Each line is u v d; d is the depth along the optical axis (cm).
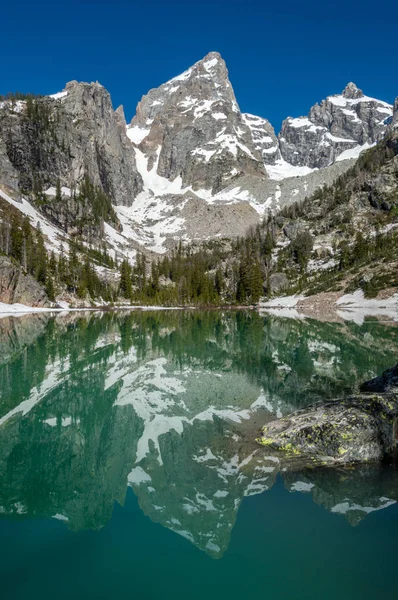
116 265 16062
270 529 812
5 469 1127
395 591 624
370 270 11000
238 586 632
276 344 3822
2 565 694
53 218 17362
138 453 1248
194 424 1541
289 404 1808
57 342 3866
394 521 841
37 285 9425
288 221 18838
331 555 696
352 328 5388
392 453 1234
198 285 13612
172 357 3055
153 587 625
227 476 1077
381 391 1744
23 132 18688
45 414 1647
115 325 5962
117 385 2150
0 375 2362
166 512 881
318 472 1104
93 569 666
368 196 16162
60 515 863
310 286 12250
